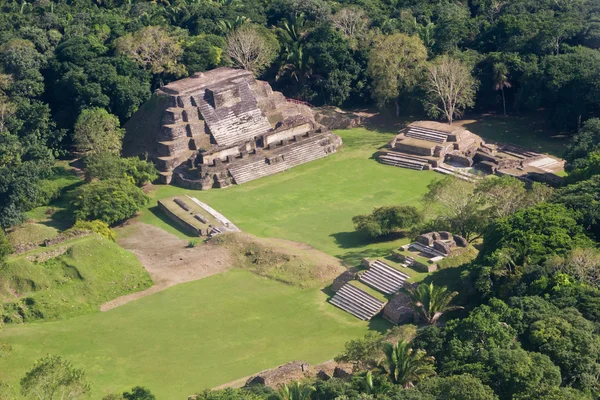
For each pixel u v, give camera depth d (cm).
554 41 19250
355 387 9700
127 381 11362
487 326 10219
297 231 15088
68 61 19275
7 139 17162
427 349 10356
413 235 14000
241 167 17162
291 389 9625
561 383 9638
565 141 18000
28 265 13200
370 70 19200
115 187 15588
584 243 11750
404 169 17300
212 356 11844
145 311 12988
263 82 19175
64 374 9569
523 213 12469
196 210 15788
